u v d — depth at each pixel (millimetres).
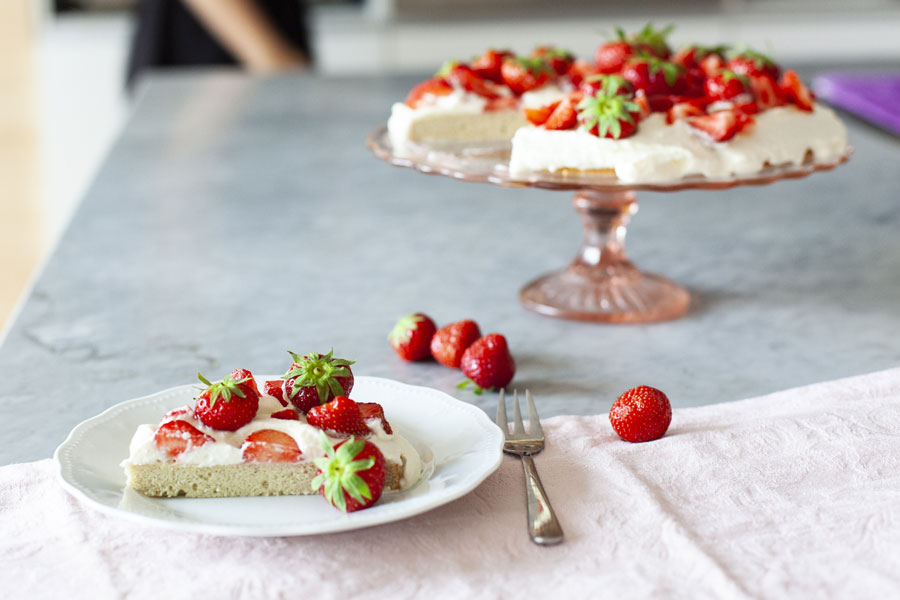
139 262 1251
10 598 775
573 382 1009
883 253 1278
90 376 1011
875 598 770
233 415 840
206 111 2027
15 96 3303
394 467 835
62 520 828
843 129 1192
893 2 3193
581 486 856
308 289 1188
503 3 3199
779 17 3211
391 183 1575
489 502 842
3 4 3230
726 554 802
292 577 786
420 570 792
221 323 1110
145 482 835
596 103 1081
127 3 3254
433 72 2422
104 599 773
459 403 916
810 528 822
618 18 3219
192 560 799
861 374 1017
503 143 1244
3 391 985
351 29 3213
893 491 853
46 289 1179
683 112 1104
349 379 871
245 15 2326
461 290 1189
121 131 1867
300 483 840
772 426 909
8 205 3039
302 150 1758
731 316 1130
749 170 1084
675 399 982
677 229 1367
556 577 786
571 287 1164
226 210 1423
